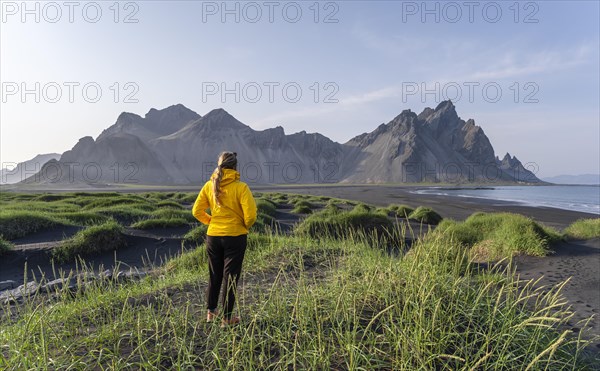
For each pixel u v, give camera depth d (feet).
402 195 319.88
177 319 13.65
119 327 13.21
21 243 46.14
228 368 10.25
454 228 49.78
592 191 515.09
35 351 11.32
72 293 21.58
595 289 24.88
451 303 13.83
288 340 11.85
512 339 12.46
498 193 417.69
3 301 21.91
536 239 41.81
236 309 14.32
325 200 186.80
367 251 26.09
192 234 48.75
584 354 13.74
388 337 11.84
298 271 21.63
